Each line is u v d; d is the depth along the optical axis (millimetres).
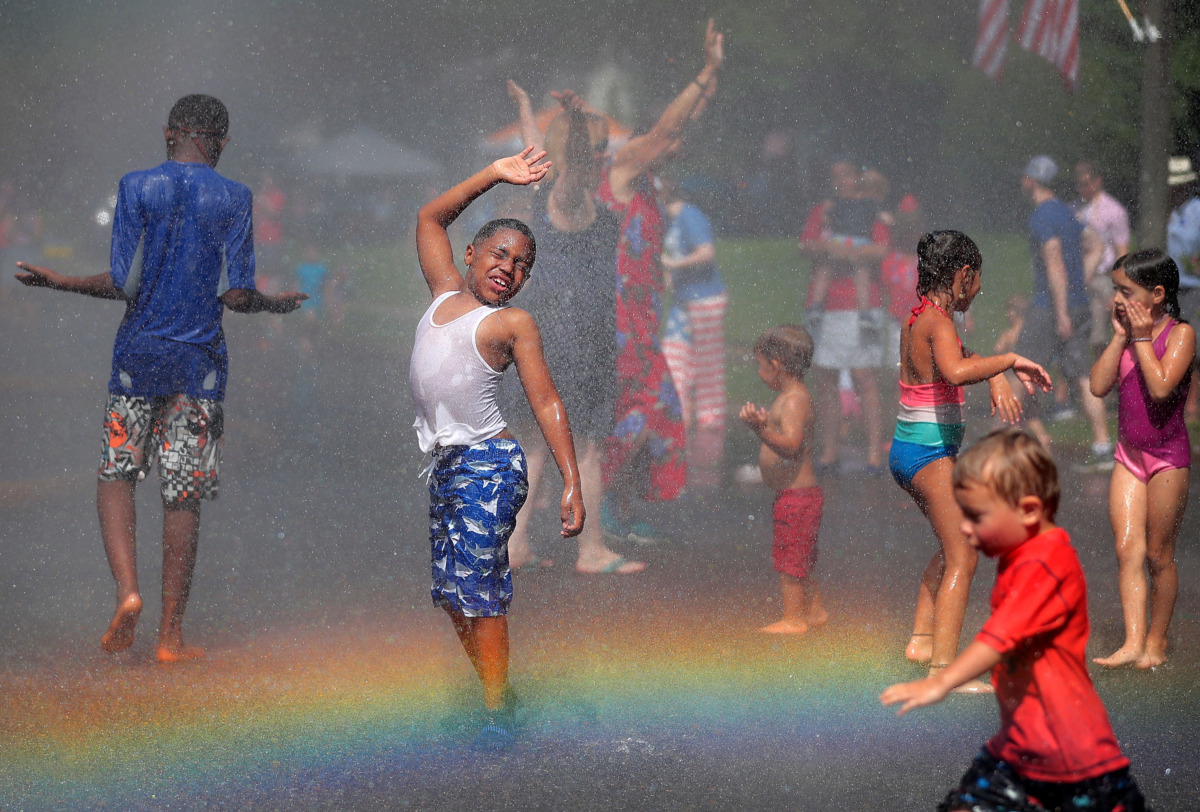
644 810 5305
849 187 14242
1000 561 4277
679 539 10711
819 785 5547
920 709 6512
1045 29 23172
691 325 15641
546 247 9930
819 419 15125
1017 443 4180
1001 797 4172
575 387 9719
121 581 7461
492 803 5402
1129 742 6023
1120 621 8148
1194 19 24391
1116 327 7297
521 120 10266
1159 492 7152
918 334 7059
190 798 5469
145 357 7582
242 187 7906
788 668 7242
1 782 5637
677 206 15406
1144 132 21234
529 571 9633
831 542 10586
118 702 6688
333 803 5406
